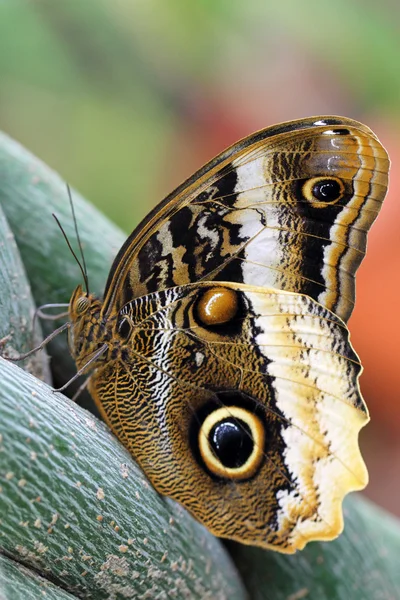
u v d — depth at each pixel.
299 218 0.75
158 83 0.90
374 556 0.79
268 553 0.78
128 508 0.72
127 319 0.75
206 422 0.75
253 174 0.74
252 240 0.75
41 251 0.77
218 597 0.75
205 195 0.74
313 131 0.74
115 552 0.72
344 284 0.75
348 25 0.89
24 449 0.70
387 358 0.93
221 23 0.89
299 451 0.75
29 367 0.74
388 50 0.89
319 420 0.75
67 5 0.88
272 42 0.90
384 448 0.96
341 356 0.74
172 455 0.75
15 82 0.88
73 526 0.71
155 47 0.89
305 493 0.75
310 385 0.75
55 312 0.77
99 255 0.78
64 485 0.70
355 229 0.74
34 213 0.77
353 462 0.74
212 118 0.91
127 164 0.90
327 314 0.74
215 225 0.74
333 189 0.74
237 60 0.90
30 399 0.71
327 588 0.78
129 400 0.75
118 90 0.90
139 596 0.73
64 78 0.89
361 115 0.91
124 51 0.89
